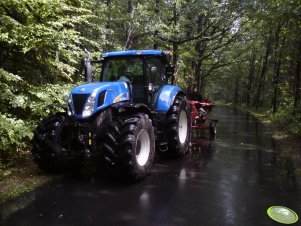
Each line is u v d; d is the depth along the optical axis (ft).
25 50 20.66
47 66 25.34
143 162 18.70
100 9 37.93
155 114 22.56
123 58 22.81
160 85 24.56
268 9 40.27
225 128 43.62
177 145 23.36
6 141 18.29
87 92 18.39
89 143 18.16
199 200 15.19
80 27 35.19
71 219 12.82
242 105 126.62
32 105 21.01
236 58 97.14
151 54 22.06
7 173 17.97
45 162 18.13
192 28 62.85
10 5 21.58
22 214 13.15
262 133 38.70
